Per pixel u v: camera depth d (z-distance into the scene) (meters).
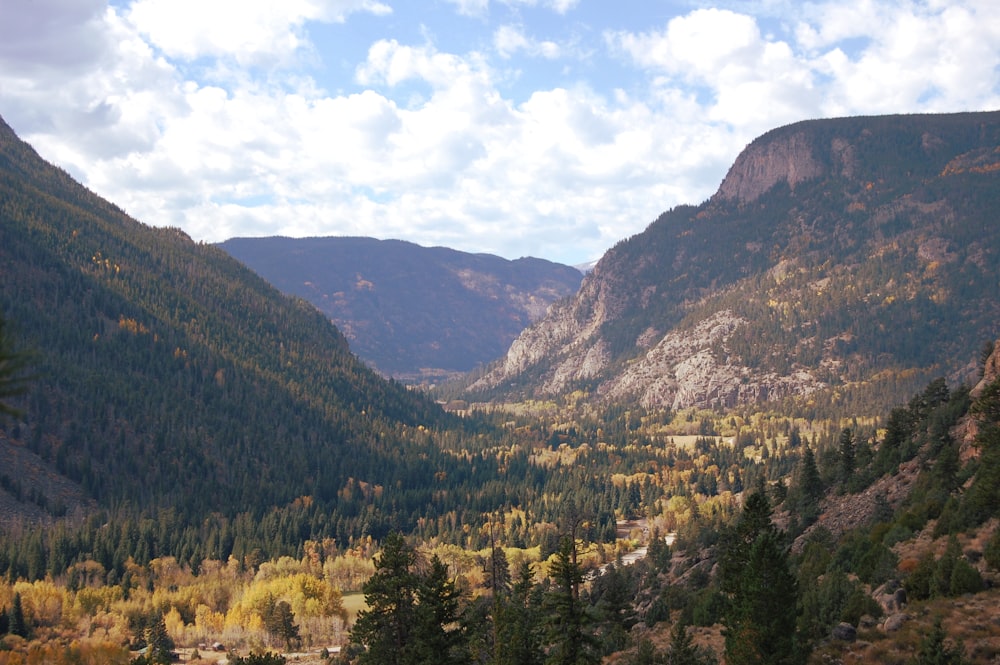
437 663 82.00
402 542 85.50
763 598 66.25
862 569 94.06
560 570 77.56
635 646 103.44
